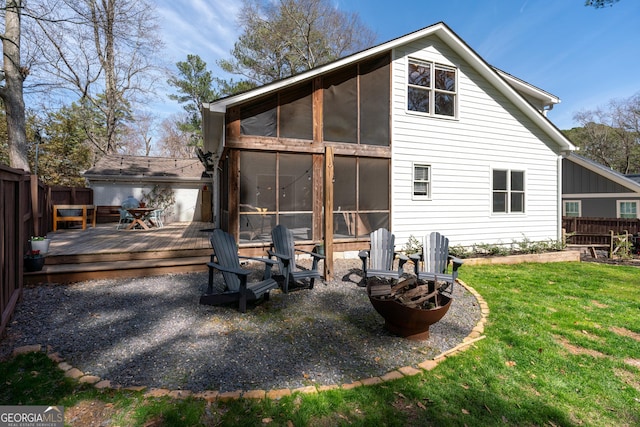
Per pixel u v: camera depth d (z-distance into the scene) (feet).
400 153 24.31
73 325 10.50
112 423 6.18
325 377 7.94
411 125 24.62
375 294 11.01
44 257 15.30
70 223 30.07
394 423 6.43
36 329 10.14
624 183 39.70
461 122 26.17
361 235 23.52
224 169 25.82
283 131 21.39
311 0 57.00
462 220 26.30
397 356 9.10
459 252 24.29
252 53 59.67
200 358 8.63
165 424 6.18
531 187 28.91
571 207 45.34
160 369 8.06
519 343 10.11
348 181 23.17
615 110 82.53
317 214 22.30
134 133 84.23
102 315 11.35
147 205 39.96
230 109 20.02
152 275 16.44
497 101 27.37
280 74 61.62
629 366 9.01
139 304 12.46
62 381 7.41
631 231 32.71
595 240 34.45
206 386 7.40
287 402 6.89
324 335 10.30
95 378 7.53
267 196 21.52
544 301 14.38
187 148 97.40
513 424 6.65
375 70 23.66
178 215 41.73
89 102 57.41
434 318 9.67
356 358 8.92
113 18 30.12
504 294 15.28
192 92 63.46
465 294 15.11
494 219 27.43
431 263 16.74
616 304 14.20
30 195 19.36
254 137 20.52
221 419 6.36
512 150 28.04
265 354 8.97
